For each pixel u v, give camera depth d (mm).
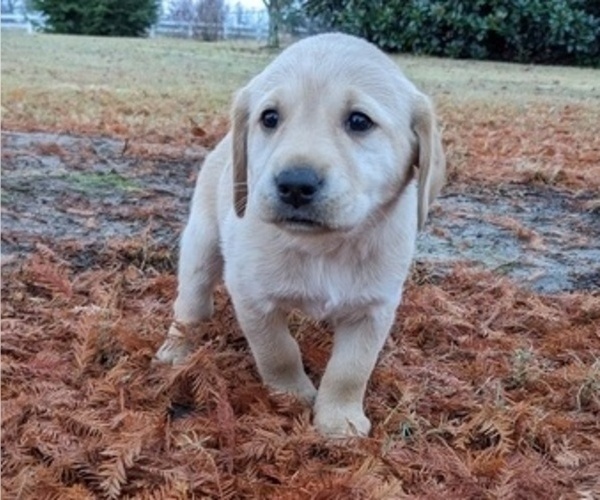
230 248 421
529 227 759
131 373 434
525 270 649
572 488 361
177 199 772
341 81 381
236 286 417
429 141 404
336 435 394
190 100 1365
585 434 407
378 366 466
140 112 1222
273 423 391
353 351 411
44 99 1280
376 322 410
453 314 540
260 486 346
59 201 741
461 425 404
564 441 397
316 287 399
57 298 531
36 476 340
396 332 515
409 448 385
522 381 455
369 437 395
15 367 429
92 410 395
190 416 403
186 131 1089
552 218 794
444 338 515
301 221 356
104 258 615
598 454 388
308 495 335
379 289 403
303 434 383
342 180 358
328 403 412
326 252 393
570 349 502
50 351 458
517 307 569
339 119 377
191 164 913
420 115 405
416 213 419
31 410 390
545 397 440
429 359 486
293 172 350
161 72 1794
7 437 369
